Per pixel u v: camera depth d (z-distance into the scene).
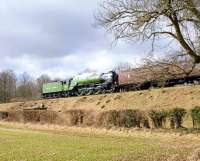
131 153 19.16
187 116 35.09
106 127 40.38
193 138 28.92
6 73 138.88
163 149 20.41
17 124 53.53
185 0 17.56
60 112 51.41
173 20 18.47
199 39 19.36
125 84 60.34
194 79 49.12
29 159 18.06
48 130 42.69
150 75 22.38
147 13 18.66
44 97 85.38
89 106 61.06
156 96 51.59
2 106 84.62
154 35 19.64
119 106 54.81
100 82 68.00
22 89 133.00
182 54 20.14
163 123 35.78
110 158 17.64
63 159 17.80
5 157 18.80
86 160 17.20
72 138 30.81
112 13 19.83
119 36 20.25
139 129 36.25
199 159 16.31
